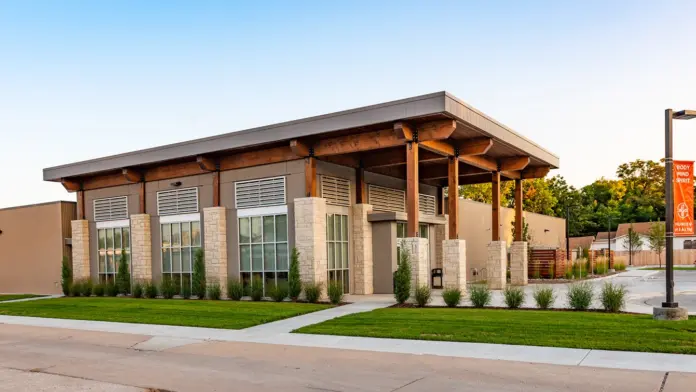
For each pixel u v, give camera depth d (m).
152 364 11.05
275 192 23.41
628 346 10.51
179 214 26.61
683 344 10.50
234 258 24.62
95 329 16.28
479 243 35.88
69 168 29.25
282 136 21.72
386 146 20.62
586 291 16.62
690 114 13.63
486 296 17.88
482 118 20.50
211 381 9.36
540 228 47.56
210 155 24.67
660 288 24.08
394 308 18.12
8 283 34.28
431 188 30.72
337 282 21.39
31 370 10.81
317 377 9.34
